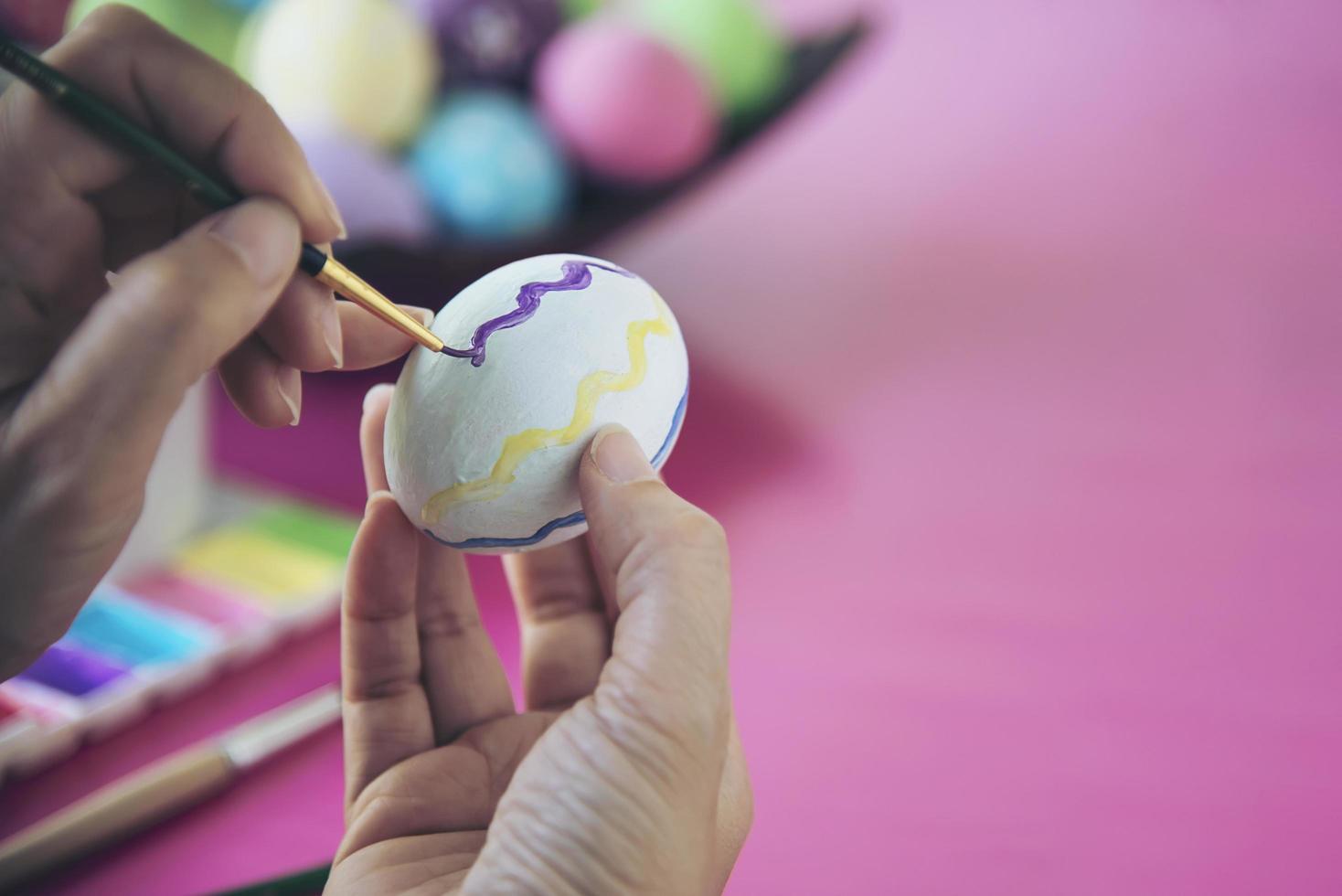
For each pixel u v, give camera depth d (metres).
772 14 0.66
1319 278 0.61
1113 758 0.42
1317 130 0.70
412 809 0.38
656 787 0.33
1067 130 0.72
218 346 0.33
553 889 0.33
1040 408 0.55
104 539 0.34
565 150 0.57
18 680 0.43
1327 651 0.45
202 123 0.35
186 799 0.41
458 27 0.56
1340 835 0.40
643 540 0.34
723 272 0.63
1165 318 0.59
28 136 0.35
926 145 0.71
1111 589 0.47
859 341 0.59
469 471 0.36
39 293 0.36
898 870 0.40
